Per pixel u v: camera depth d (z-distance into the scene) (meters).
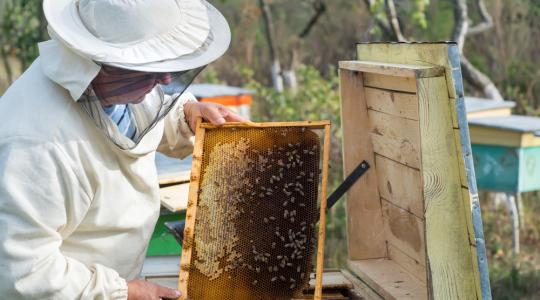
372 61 2.33
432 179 1.88
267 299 2.18
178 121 2.39
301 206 2.21
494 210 5.95
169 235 3.17
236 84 11.70
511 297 4.20
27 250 1.78
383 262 2.59
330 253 4.80
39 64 1.94
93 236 1.98
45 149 1.79
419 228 2.28
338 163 6.62
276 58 9.35
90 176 1.89
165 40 1.85
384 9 5.79
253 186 2.21
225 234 2.18
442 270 1.90
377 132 2.46
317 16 10.26
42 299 1.81
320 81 8.77
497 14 9.16
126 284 1.94
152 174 2.09
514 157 4.70
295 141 2.23
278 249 2.18
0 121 1.84
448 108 1.87
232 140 2.25
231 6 13.32
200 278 2.15
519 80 8.80
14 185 1.75
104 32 1.80
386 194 2.52
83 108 1.87
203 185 2.20
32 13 7.70
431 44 1.90
